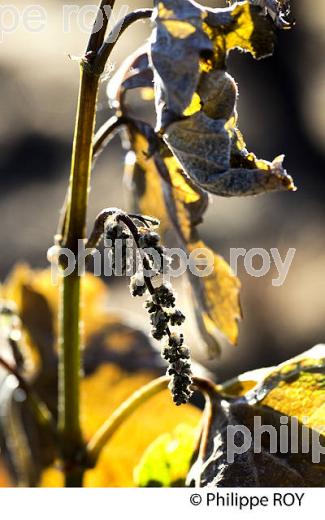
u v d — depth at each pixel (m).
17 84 2.25
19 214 1.87
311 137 2.14
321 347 0.55
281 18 0.50
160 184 0.59
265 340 1.51
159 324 0.49
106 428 0.58
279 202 1.84
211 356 0.59
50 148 2.15
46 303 0.71
